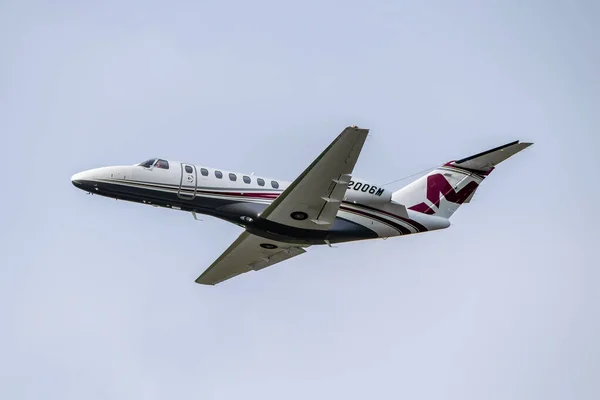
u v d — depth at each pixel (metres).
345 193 90.06
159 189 86.56
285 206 85.06
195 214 89.81
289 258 98.69
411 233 97.44
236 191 89.00
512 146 95.94
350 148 79.12
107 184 85.44
